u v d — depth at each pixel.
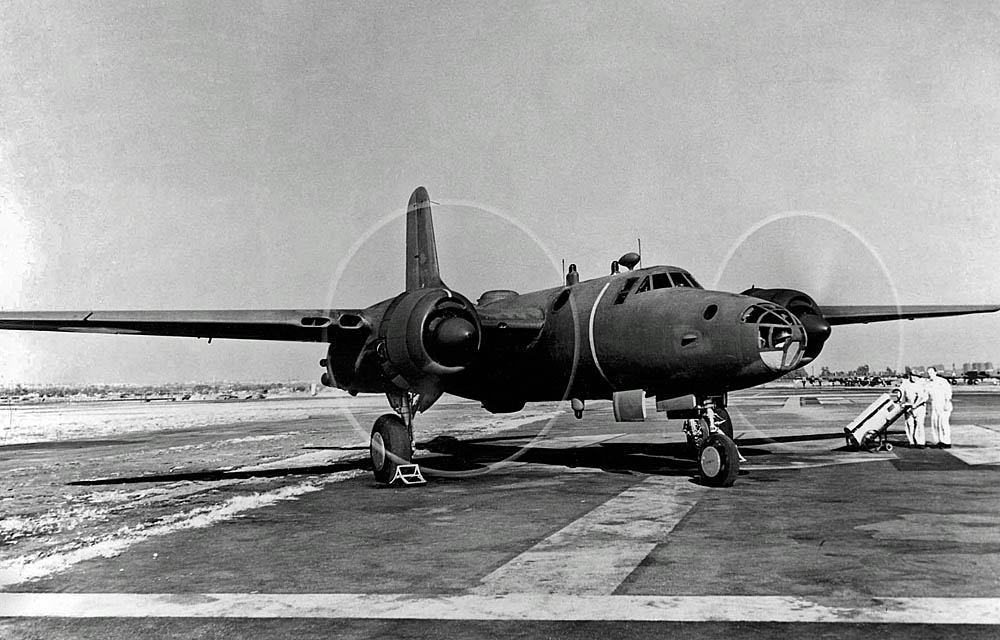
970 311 17.91
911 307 17.73
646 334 12.23
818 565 6.84
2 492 13.36
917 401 16.91
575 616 5.60
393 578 6.77
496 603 5.96
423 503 10.92
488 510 10.16
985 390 61.97
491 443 20.97
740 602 5.84
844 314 17.66
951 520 8.80
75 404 79.31
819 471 13.41
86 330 13.07
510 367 14.76
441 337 11.93
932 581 6.29
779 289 14.38
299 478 14.34
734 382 11.34
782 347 10.99
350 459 18.11
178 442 25.48
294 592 6.41
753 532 8.28
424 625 5.50
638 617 5.54
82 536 9.16
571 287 14.39
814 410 35.62
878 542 7.70
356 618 5.69
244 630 5.50
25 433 32.28
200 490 13.05
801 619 5.43
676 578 6.52
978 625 5.25
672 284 13.02
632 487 11.91
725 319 11.09
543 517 9.53
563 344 13.90
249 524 9.56
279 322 12.56
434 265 17.62
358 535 8.71
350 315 12.67
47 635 5.51
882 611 5.57
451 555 7.60
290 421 38.53
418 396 12.67
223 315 12.47
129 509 11.14
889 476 12.64
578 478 13.22
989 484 11.64
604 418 34.81
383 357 12.50
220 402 82.00
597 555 7.41
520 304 15.32
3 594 6.57
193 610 6.01
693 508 9.82
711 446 11.81
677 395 12.54
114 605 6.20
